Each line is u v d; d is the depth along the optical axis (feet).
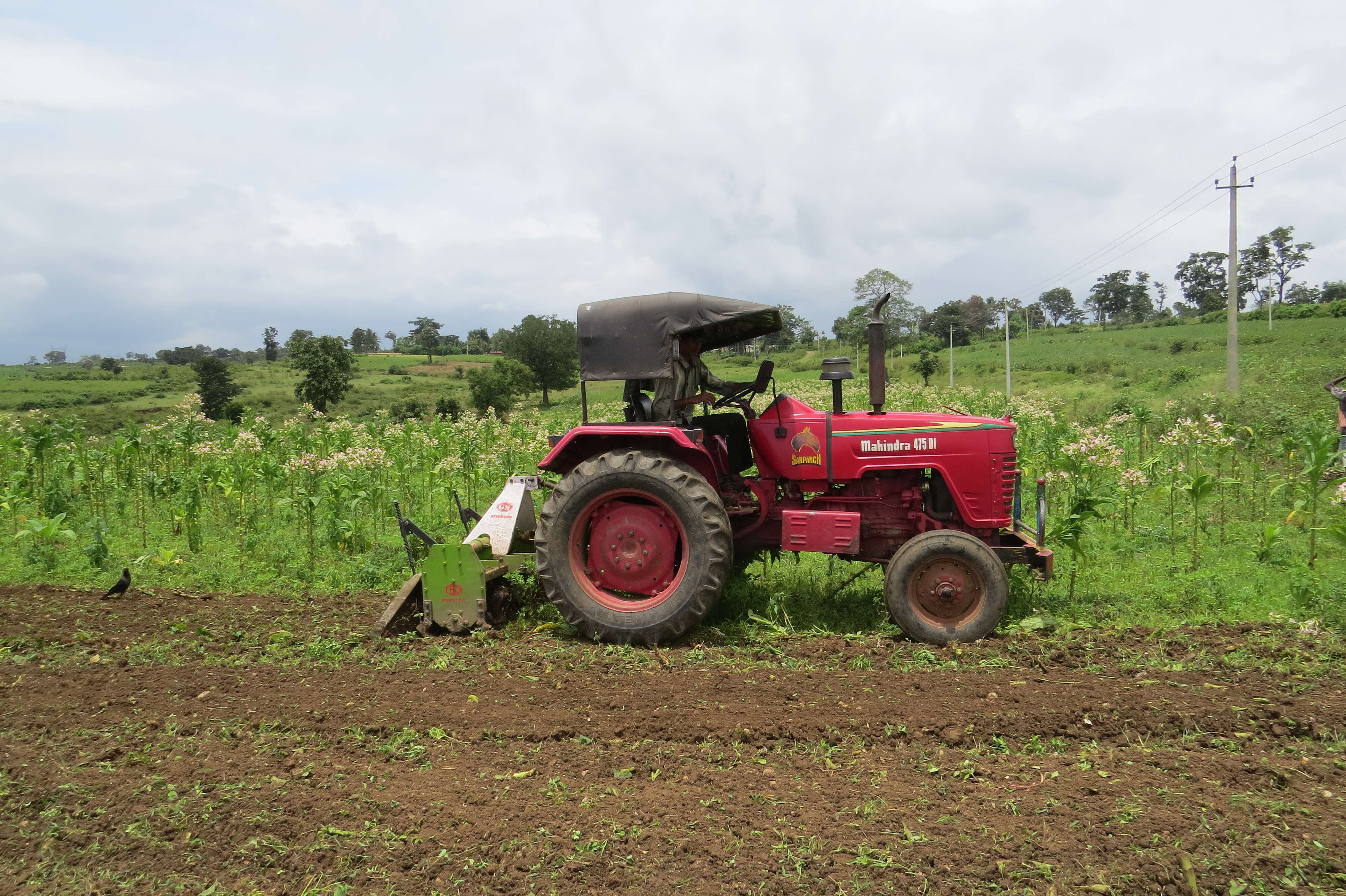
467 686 14.29
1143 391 87.92
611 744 11.95
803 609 18.74
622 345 17.33
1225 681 13.67
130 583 21.26
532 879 8.64
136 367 336.70
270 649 16.34
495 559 18.20
